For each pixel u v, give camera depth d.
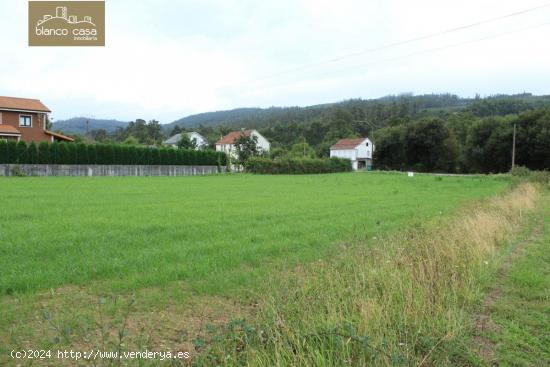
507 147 66.06
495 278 7.79
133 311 5.79
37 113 50.53
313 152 82.00
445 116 109.00
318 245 10.48
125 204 17.70
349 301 5.46
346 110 127.81
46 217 13.44
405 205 19.95
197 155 59.53
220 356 4.33
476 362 4.56
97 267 7.68
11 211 14.49
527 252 9.99
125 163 50.56
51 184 28.12
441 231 9.60
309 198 22.78
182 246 9.80
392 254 7.41
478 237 9.42
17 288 6.59
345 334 4.41
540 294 6.87
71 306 5.89
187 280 7.29
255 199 21.48
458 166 75.31
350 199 22.55
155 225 12.35
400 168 82.44
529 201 19.78
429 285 6.11
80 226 11.86
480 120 72.50
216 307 6.08
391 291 5.76
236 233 11.69
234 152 75.19
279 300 5.50
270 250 9.65
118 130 116.38
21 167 40.44
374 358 4.20
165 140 104.12
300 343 4.37
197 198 21.41
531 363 4.62
